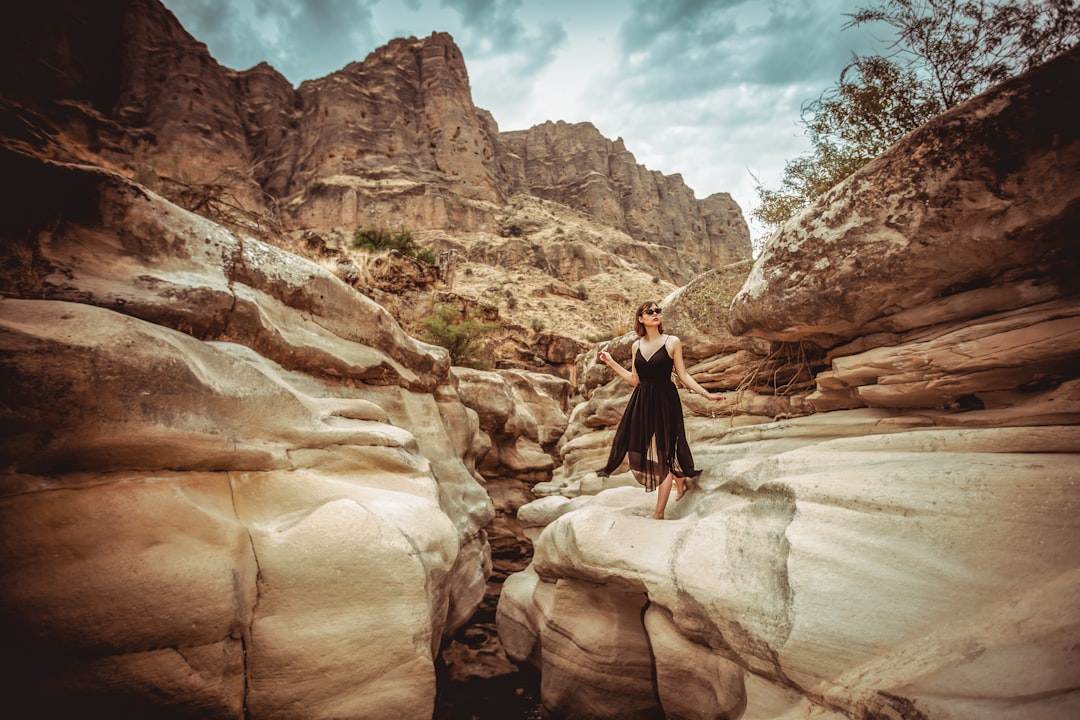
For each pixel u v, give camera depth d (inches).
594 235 3489.2
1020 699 55.3
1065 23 126.6
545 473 478.9
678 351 149.3
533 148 5108.3
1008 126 101.7
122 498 87.5
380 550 115.0
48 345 83.1
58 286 99.7
